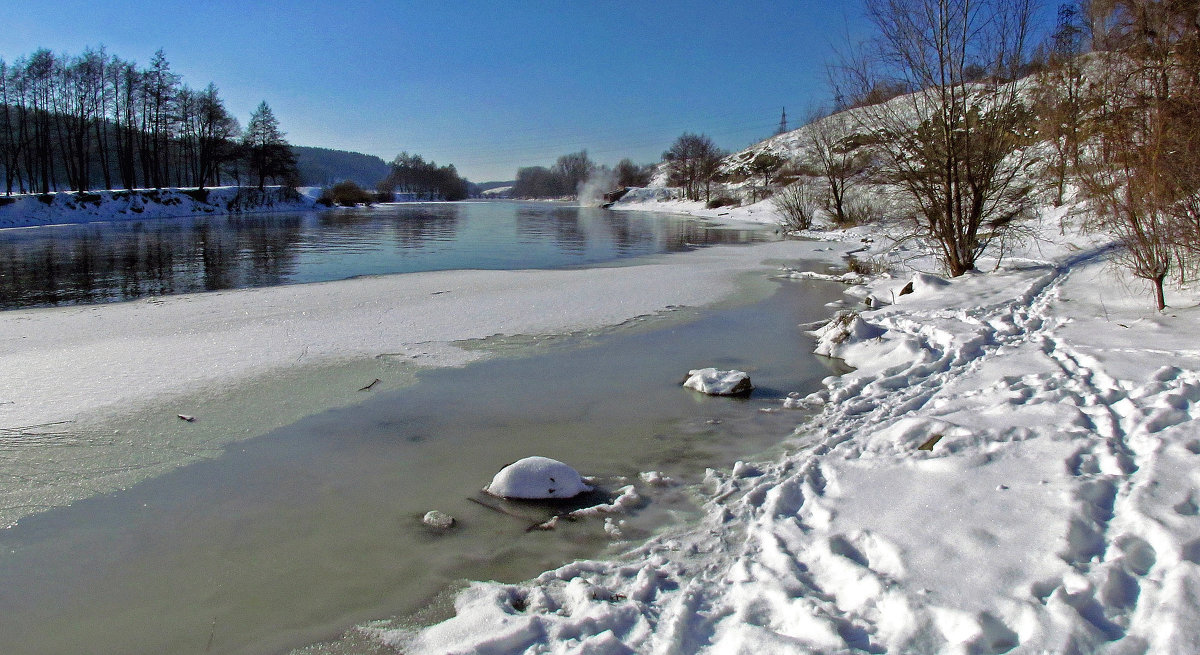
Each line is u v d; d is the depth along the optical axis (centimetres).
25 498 483
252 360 823
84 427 609
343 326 1008
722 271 1764
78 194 4469
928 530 369
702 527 441
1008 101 1286
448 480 523
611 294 1338
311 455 564
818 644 287
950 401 614
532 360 860
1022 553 334
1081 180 1035
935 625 292
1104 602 289
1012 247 1486
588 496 498
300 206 6844
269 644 338
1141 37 946
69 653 331
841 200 3375
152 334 946
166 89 5672
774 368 836
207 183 7162
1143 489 370
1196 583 282
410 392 726
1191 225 815
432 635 336
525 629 321
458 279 1530
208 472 530
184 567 405
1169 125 831
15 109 5016
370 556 417
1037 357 704
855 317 915
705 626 321
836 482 456
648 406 693
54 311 1119
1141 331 758
